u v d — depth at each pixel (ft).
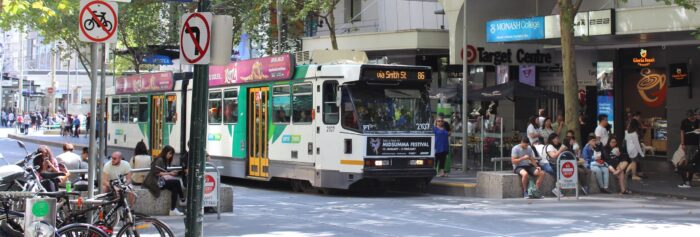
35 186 40.60
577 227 49.21
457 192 72.79
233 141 82.48
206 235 45.93
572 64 75.36
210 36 34.63
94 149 37.88
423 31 106.63
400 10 123.85
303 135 71.46
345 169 67.26
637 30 78.02
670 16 75.05
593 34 81.41
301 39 131.03
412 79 69.62
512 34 89.92
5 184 40.45
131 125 108.78
